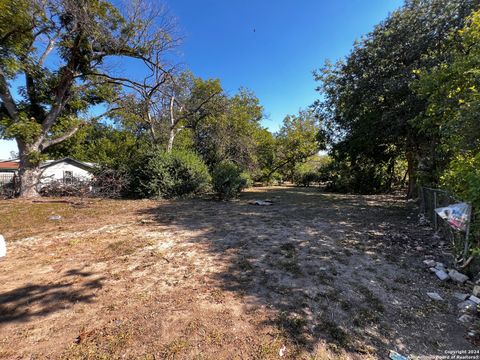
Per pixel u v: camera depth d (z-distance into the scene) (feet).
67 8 27.78
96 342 6.19
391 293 8.75
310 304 8.04
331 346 6.16
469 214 9.82
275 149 80.28
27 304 7.86
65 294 8.48
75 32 31.37
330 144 44.29
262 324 7.00
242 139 57.62
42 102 35.99
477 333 6.57
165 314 7.41
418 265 11.14
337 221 20.59
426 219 19.69
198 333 6.57
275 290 8.94
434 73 17.07
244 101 67.00
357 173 49.90
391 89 25.71
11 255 12.28
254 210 26.30
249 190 56.29
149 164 35.55
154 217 21.91
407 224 19.20
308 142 79.25
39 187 34.47
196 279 9.78
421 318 7.30
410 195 36.14
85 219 20.76
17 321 7.00
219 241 14.83
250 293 8.71
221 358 5.75
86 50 34.04
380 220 20.89
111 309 7.63
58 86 34.27
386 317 7.38
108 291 8.74
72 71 33.22
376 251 13.03
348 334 6.61
